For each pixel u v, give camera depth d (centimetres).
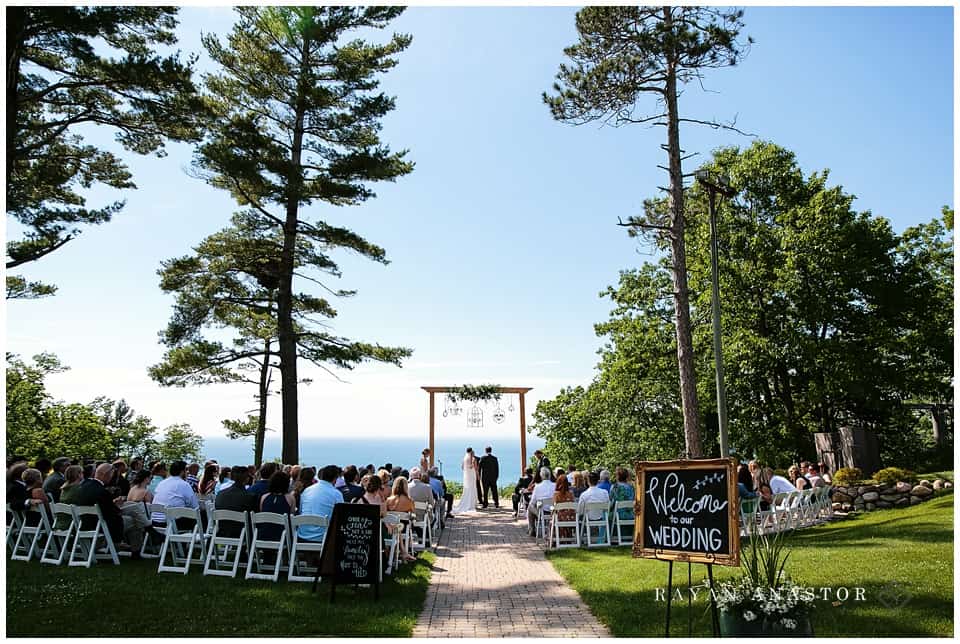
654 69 1655
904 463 2389
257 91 1897
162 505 924
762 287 2417
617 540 1289
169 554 1027
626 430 2673
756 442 2402
